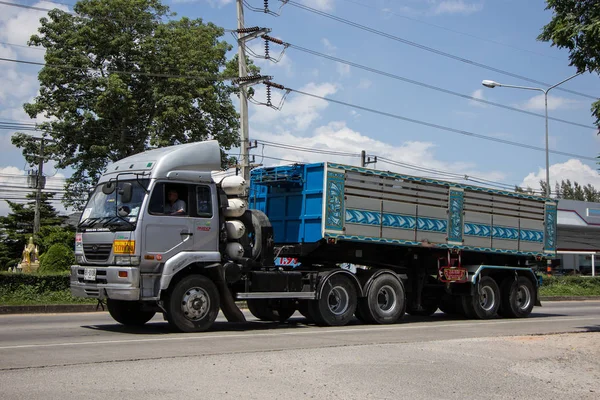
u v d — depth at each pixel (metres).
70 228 28.00
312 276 14.10
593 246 52.31
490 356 9.50
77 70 30.73
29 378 7.23
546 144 31.52
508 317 18.55
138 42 32.03
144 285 11.60
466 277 17.30
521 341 11.31
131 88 32.19
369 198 14.98
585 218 53.00
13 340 10.70
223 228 12.83
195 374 7.56
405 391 7.05
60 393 6.54
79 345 9.98
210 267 12.34
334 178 14.32
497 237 18.19
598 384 7.88
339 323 14.23
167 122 31.08
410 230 15.84
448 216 16.83
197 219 12.34
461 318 18.12
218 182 13.16
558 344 11.08
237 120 33.88
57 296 19.62
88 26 30.75
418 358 9.06
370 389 7.08
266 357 8.79
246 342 10.71
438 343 10.68
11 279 19.28
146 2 32.16
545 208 19.81
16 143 32.31
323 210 14.08
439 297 17.88
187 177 12.33
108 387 6.83
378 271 15.10
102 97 29.47
